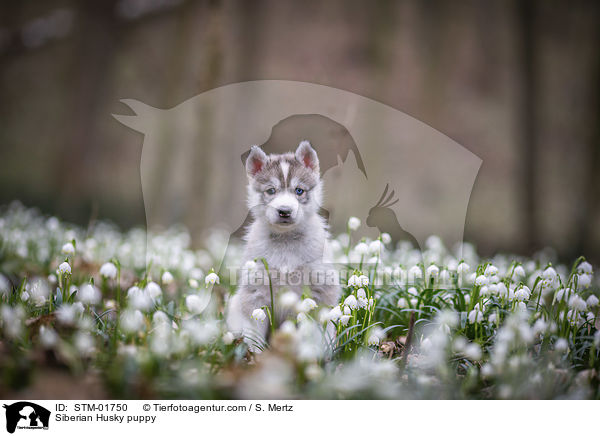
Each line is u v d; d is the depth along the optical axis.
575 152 20.33
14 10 22.78
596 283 6.66
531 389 3.92
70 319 4.29
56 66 24.28
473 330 4.86
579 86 20.50
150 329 4.65
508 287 4.80
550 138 20.45
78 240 8.57
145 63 21.39
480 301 4.85
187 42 15.70
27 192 18.45
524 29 16.56
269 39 18.95
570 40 20.97
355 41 19.11
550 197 19.41
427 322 5.05
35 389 3.78
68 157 19.23
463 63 20.06
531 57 16.38
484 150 19.48
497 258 9.12
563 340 4.18
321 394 3.89
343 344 4.45
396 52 19.00
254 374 4.02
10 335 4.26
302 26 19.61
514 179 19.03
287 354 4.00
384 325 5.38
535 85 16.38
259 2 16.89
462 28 20.14
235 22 15.84
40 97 24.42
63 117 22.41
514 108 19.06
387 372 3.98
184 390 3.81
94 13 19.64
